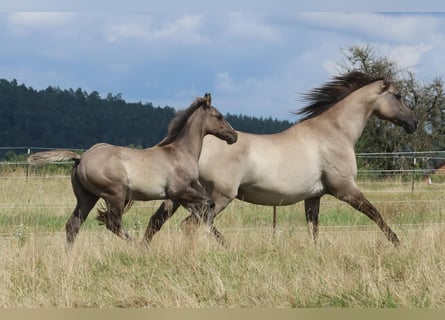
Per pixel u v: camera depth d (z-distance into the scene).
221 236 12.30
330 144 13.18
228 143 12.59
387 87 13.90
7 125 134.12
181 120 12.64
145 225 16.22
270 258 10.85
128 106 148.75
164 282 9.27
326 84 13.82
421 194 23.94
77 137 135.88
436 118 50.88
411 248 11.05
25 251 10.57
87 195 12.41
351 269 10.12
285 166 12.73
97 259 10.66
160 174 12.28
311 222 13.42
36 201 19.97
